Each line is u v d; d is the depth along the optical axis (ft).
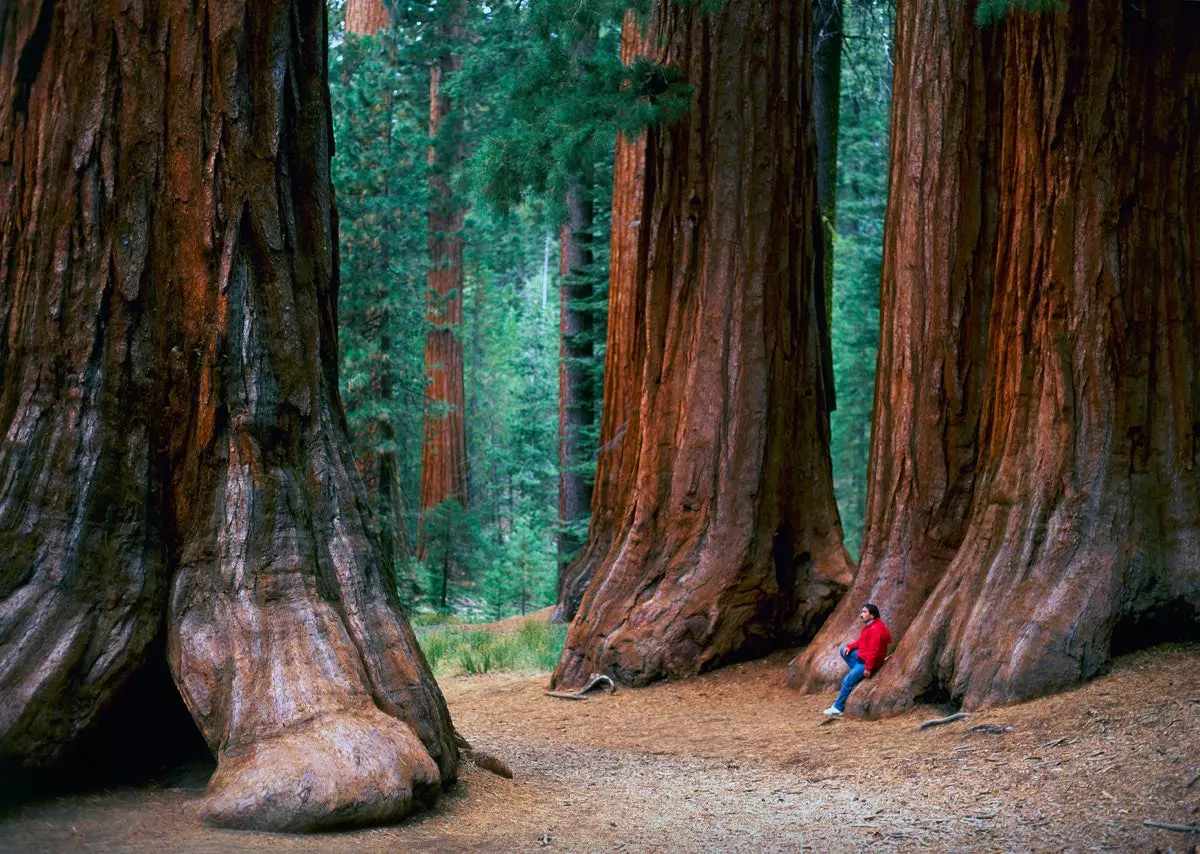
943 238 37.35
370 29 84.38
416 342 82.64
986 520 31.07
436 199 85.71
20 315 18.44
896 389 38.11
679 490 44.09
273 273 20.17
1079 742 22.53
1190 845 15.24
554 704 39.99
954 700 28.84
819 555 44.93
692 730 33.19
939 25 38.17
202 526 18.84
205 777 18.34
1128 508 28.96
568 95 40.75
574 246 80.43
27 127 18.85
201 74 19.52
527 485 119.14
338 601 19.48
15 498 17.60
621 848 16.88
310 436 20.43
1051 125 30.78
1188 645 28.04
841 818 19.49
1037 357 30.89
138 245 18.97
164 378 19.12
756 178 45.37
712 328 44.83
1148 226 30.14
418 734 19.02
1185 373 29.89
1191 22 30.25
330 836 15.65
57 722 16.61
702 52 45.47
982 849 16.48
